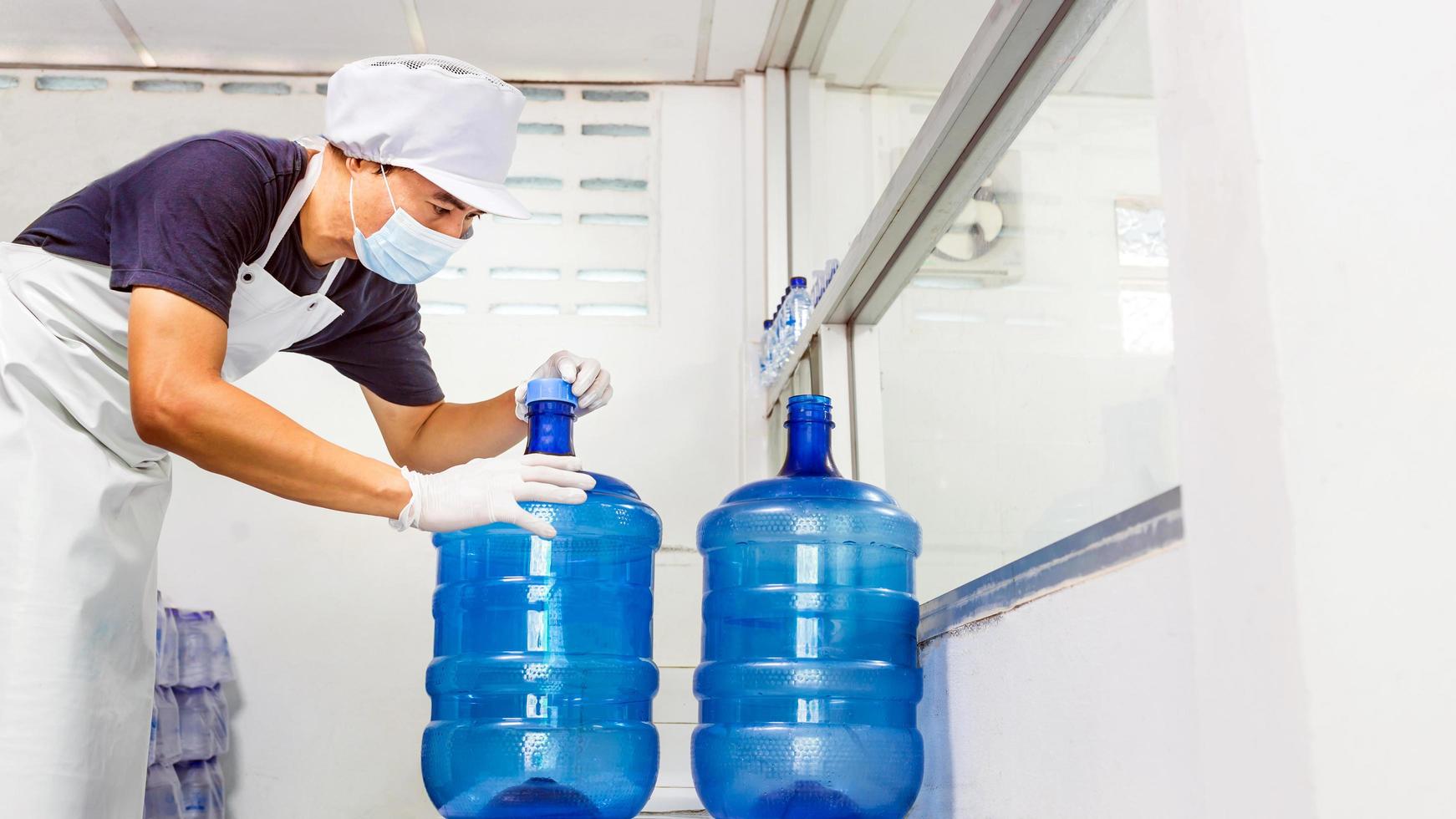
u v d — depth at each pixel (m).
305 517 2.62
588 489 1.29
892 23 2.08
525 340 2.72
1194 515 0.71
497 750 1.24
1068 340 1.33
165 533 2.59
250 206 1.31
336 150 1.43
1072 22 1.11
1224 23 0.70
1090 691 0.90
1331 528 0.62
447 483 1.25
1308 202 0.66
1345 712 0.60
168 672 2.26
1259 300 0.66
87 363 1.31
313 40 2.72
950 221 1.54
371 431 2.65
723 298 2.78
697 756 1.28
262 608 2.58
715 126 2.88
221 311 1.25
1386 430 0.64
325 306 1.52
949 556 1.65
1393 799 0.60
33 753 1.19
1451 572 0.63
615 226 2.81
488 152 1.42
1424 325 0.66
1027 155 1.46
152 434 1.19
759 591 1.28
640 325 2.75
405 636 2.59
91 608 1.27
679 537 2.63
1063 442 1.34
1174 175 0.74
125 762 1.32
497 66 2.83
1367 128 0.68
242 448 1.19
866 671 1.23
